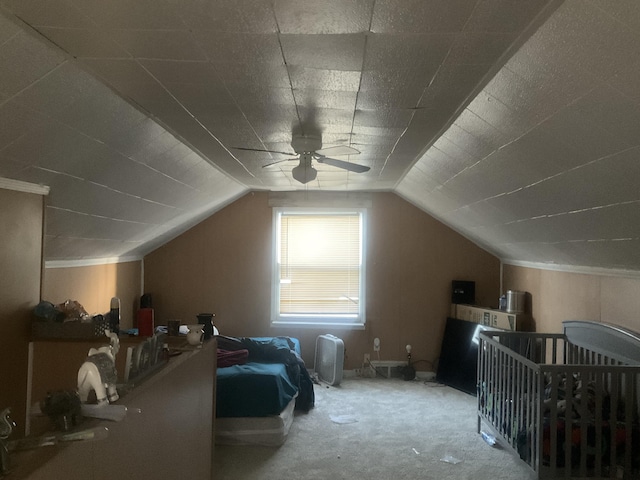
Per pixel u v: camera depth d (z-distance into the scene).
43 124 2.01
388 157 3.64
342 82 2.04
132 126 2.50
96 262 4.39
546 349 4.04
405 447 3.63
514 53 1.68
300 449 3.58
